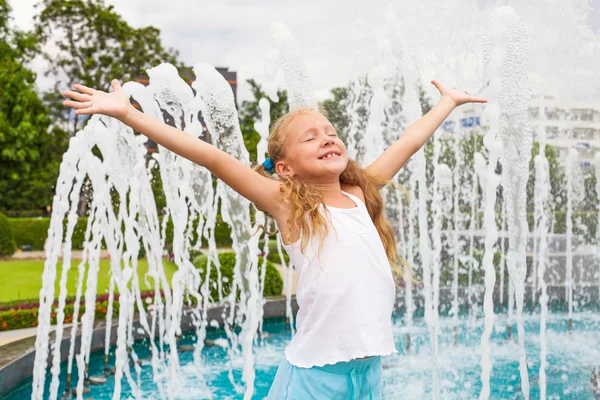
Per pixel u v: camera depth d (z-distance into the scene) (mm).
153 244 5473
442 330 7355
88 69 30156
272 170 2469
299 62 4305
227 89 4406
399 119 7684
